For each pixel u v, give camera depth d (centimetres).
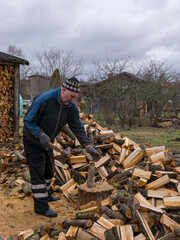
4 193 384
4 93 694
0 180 437
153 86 1647
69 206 339
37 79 1869
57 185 399
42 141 277
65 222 260
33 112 279
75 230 247
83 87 1827
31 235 262
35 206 315
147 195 310
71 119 311
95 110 2086
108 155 425
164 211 277
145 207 259
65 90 278
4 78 689
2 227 282
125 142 459
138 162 408
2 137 690
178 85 1752
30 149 300
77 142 454
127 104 1700
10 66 696
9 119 707
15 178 436
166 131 1368
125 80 1662
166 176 329
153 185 326
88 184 316
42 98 279
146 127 1593
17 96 703
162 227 256
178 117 2030
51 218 306
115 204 286
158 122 1805
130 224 252
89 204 288
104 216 263
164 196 303
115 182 369
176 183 324
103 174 389
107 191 308
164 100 1719
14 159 468
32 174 308
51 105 283
